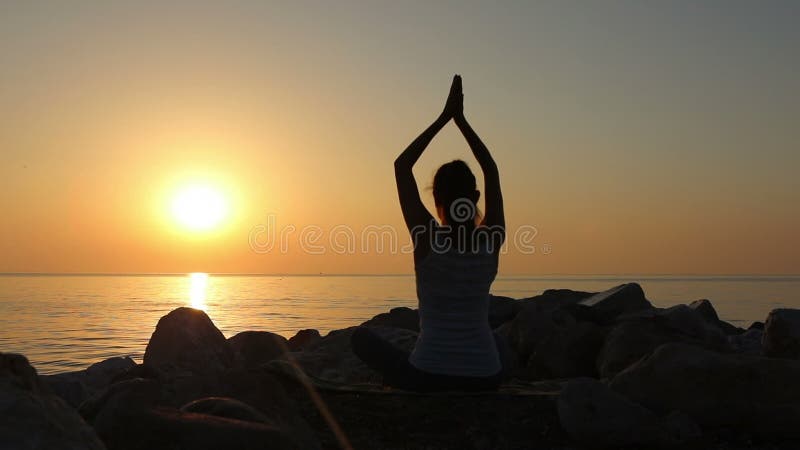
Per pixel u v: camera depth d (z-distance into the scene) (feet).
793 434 11.57
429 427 11.96
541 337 18.29
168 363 16.88
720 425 12.07
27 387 8.92
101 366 21.20
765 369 12.06
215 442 9.81
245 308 325.21
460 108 12.84
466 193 12.32
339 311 296.51
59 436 8.41
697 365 12.45
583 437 11.57
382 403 12.67
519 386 13.99
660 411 12.41
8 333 159.43
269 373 14.15
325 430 11.94
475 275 12.25
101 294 541.75
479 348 12.39
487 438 11.65
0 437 7.85
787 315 15.80
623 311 20.54
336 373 15.90
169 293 581.94
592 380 12.39
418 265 12.35
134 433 9.93
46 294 534.37
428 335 12.44
